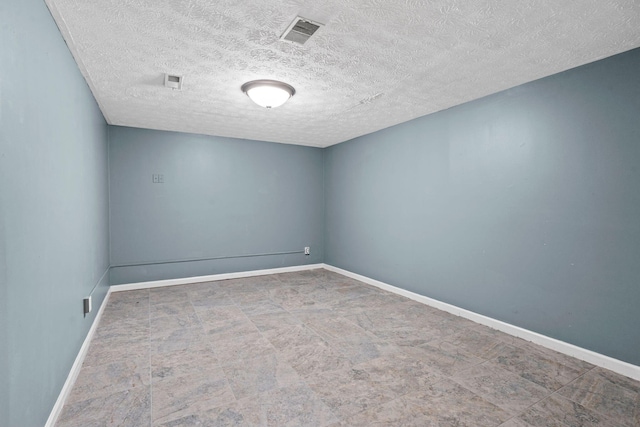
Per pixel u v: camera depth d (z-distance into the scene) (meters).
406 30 1.88
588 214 2.30
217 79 2.63
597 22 1.78
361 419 1.69
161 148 4.43
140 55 2.21
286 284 4.57
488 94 2.96
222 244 4.88
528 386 2.00
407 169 3.92
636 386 1.99
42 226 1.57
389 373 2.15
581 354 2.33
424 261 3.69
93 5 1.65
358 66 2.38
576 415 1.72
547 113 2.54
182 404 1.81
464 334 2.79
